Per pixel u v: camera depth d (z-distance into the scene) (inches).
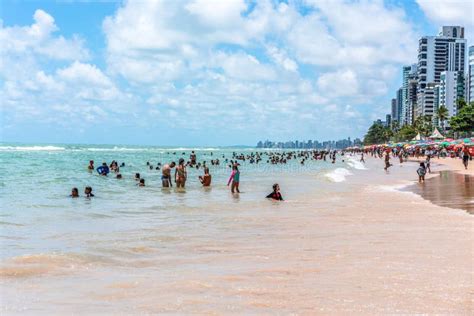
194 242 407.2
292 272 290.0
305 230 474.0
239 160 3708.2
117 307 217.6
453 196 872.9
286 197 858.1
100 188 1057.5
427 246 380.2
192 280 270.5
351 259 330.0
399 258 331.9
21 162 2304.4
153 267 309.0
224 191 1009.5
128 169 1958.7
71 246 386.9
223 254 353.7
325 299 229.6
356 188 1078.4
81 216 589.0
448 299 229.0
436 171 1958.7
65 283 264.5
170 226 504.4
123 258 339.0
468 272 287.6
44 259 328.2
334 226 500.4
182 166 1095.0
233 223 526.9
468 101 7716.5
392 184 1216.8
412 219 555.5
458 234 443.2
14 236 438.0
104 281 269.0
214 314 206.4
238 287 253.9
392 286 253.9
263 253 356.8
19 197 824.3
